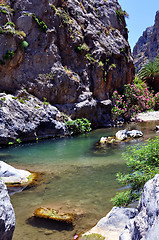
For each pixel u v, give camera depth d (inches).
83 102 661.9
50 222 165.5
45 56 605.9
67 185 239.3
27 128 498.9
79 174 273.3
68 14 714.2
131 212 153.2
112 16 967.6
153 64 1491.1
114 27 969.5
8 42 538.0
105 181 246.4
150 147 183.8
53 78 611.2
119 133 498.6
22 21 577.3
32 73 584.1
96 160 332.5
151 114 951.6
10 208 126.9
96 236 140.9
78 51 688.4
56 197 209.9
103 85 754.8
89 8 864.9
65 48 668.7
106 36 869.2
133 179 175.0
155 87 1498.5
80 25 751.7
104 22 922.1
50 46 620.7
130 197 176.1
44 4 616.4
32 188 233.8
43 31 605.9
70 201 200.1
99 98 750.5
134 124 745.0
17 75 563.2
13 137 471.5
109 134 565.0
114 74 850.1
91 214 176.2
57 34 652.1
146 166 171.8
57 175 272.1
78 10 767.1
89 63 722.8
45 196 213.0
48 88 599.5
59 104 626.8
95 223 162.7
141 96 933.2
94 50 753.6
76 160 336.5
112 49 845.2
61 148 421.7
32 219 169.8
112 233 142.0
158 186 113.2
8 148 433.4
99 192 217.8
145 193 121.0
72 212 179.8
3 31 530.9
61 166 308.0
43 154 379.2
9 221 121.7
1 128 457.1
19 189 231.9
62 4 697.6
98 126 727.1
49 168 300.4
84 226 159.0
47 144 463.5
